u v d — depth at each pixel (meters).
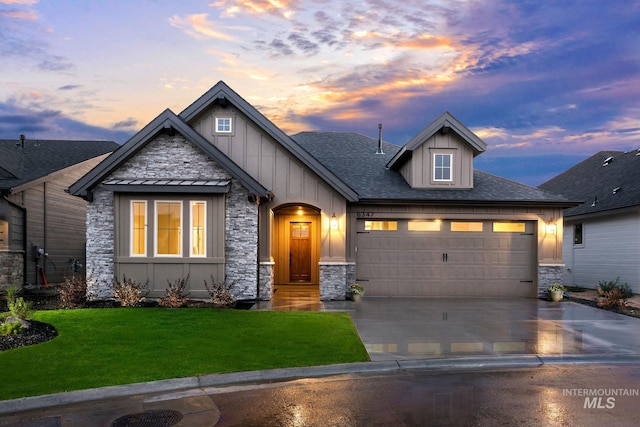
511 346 8.63
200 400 5.92
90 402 5.88
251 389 6.35
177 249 13.36
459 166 16.11
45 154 20.41
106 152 21.95
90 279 13.38
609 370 7.34
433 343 8.84
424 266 15.55
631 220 17.56
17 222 16.73
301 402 5.82
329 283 14.55
